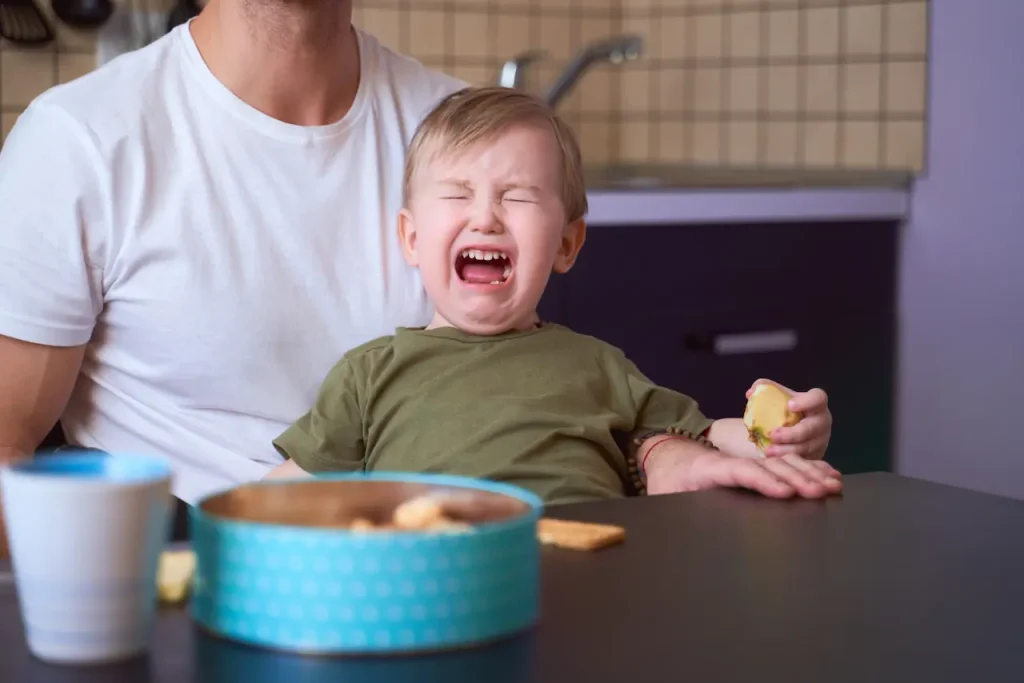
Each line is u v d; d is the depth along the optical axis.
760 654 0.69
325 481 0.80
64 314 1.43
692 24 3.18
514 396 1.46
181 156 1.48
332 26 1.50
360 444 1.48
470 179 1.49
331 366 1.54
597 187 2.59
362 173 1.56
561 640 0.71
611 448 1.46
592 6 3.27
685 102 3.21
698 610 0.76
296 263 1.51
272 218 1.51
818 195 2.74
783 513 1.00
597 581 0.81
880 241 2.86
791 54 3.00
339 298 1.54
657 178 3.26
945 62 2.79
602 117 3.33
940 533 0.95
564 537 0.89
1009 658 0.69
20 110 2.61
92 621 0.66
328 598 0.68
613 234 2.53
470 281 1.50
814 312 2.78
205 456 1.50
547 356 1.51
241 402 1.51
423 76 1.67
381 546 0.68
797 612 0.76
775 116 3.04
